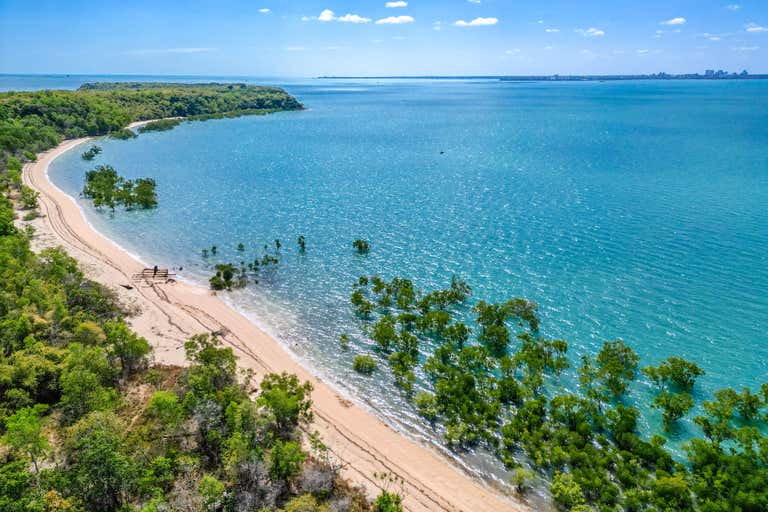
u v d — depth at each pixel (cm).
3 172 12425
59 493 3083
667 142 17625
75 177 13275
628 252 8000
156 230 9469
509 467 3997
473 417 4438
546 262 7769
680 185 11750
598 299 6588
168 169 14788
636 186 11875
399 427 4475
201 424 3944
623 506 3566
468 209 10631
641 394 4841
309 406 4466
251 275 7575
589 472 3762
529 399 4681
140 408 4281
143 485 3247
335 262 8062
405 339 5594
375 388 5016
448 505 3625
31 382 4156
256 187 12838
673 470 3816
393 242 8862
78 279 6353
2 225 7631
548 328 5959
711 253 7825
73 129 19712
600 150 16675
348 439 4269
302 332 6025
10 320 4856
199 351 5088
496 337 5581
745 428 4059
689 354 5412
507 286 7031
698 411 4588
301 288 7175
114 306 6106
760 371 5112
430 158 16488
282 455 3566
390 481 3819
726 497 3525
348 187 12794
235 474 3528
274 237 9206
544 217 9900
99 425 3600
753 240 8250
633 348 5538
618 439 4175
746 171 12769
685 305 6356
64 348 4803
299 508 3238
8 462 3450
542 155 16288
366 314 6450
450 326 5828
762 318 6009
